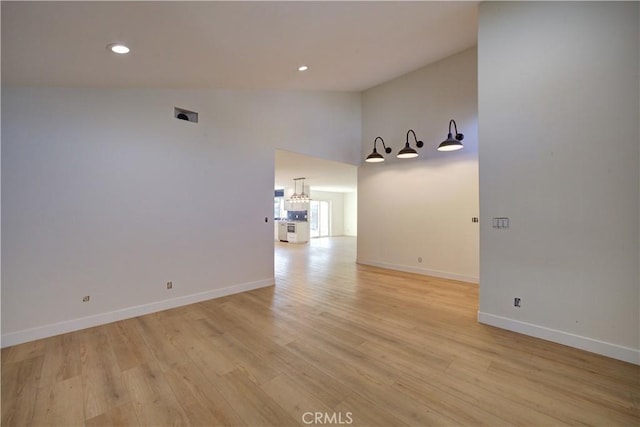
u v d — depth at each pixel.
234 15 2.00
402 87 5.63
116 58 2.32
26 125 2.62
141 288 3.29
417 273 5.48
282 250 9.12
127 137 3.19
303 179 9.56
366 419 1.67
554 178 2.58
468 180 4.84
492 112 2.90
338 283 4.75
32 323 2.65
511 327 2.85
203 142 3.81
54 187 2.76
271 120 4.59
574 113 2.47
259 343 2.61
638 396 1.86
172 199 3.53
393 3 2.49
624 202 2.28
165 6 1.69
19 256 2.59
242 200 4.22
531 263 2.72
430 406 1.78
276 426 1.62
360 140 6.38
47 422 1.64
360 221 6.49
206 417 1.69
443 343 2.60
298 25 2.38
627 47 2.26
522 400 1.83
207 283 3.85
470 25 3.48
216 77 3.32
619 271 2.31
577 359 2.31
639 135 2.22
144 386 1.97
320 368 2.20
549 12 2.58
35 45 1.92
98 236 3.01
